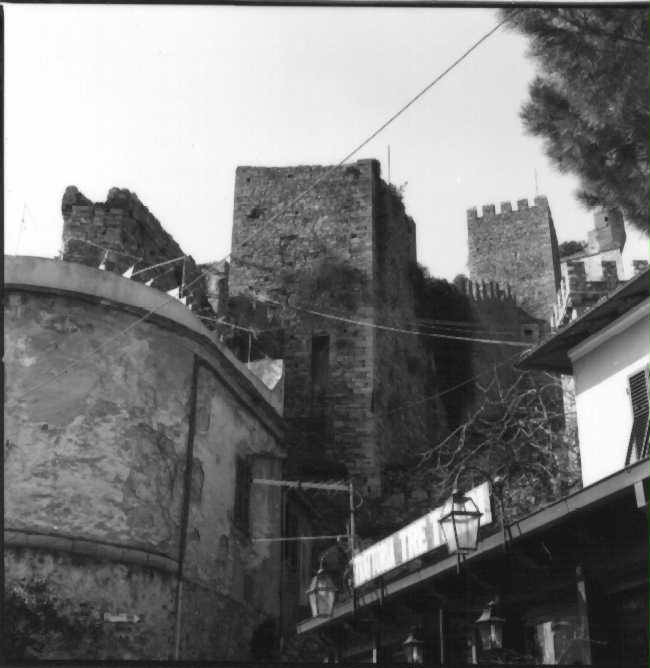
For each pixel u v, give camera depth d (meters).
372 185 39.25
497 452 26.69
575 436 25.17
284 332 36.94
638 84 8.91
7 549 16.92
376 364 36.03
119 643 17.42
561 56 9.27
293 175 40.06
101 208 25.89
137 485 18.73
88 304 19.20
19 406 18.09
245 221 39.59
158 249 27.78
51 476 17.88
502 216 58.34
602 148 9.23
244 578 22.20
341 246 38.28
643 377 14.91
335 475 32.84
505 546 12.02
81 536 17.66
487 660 12.61
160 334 20.17
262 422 24.55
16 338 18.50
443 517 12.61
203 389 21.19
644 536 10.74
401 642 15.95
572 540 11.66
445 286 44.28
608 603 11.27
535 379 35.00
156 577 18.50
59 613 16.81
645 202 9.20
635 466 10.17
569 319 27.45
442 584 14.29
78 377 18.72
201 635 19.66
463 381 42.81
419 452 37.59
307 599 25.92
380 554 15.37
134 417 19.16
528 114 9.73
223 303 30.25
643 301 14.84
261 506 23.45
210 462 21.19
